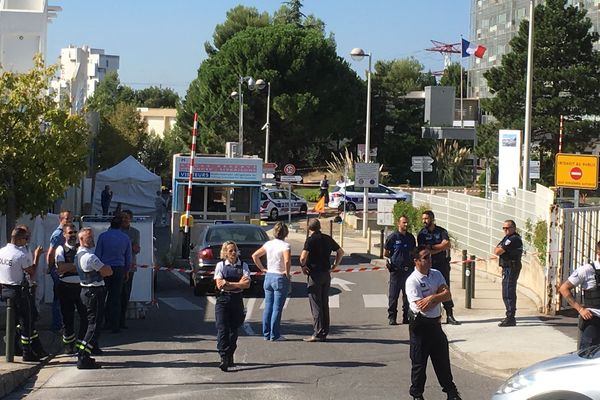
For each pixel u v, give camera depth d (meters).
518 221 19.72
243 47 62.78
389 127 73.50
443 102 64.62
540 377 7.14
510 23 67.00
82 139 14.88
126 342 13.02
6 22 25.34
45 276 15.81
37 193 14.43
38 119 14.57
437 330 9.07
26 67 25.44
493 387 10.26
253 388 9.94
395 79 84.31
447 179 63.38
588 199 42.44
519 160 26.17
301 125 62.94
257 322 15.16
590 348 7.60
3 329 13.55
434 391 9.91
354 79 67.25
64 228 13.04
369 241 27.31
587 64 50.03
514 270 14.31
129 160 42.06
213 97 63.88
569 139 49.31
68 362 11.60
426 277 9.12
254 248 18.27
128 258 13.76
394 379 10.51
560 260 15.66
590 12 61.53
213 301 17.73
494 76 51.62
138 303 15.37
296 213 45.09
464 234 24.59
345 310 16.69
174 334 13.80
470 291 16.39
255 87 47.91
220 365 11.01
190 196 24.17
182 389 9.89
